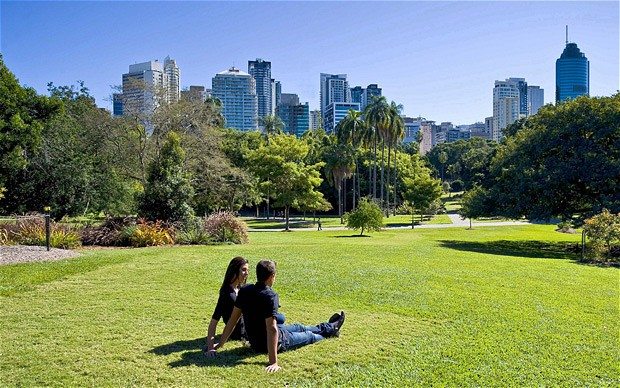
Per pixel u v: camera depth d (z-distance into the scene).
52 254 13.37
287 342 5.71
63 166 28.41
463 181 106.69
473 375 5.16
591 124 27.67
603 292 10.47
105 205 31.02
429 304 8.48
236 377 4.91
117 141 32.75
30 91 23.78
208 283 9.84
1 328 6.48
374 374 5.09
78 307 7.68
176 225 20.38
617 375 5.32
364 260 14.44
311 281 10.45
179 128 34.47
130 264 12.19
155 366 5.15
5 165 24.53
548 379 5.14
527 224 52.72
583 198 29.50
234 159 61.81
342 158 66.56
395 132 69.12
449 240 30.22
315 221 62.66
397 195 82.62
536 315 7.94
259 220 65.00
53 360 5.29
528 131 32.19
